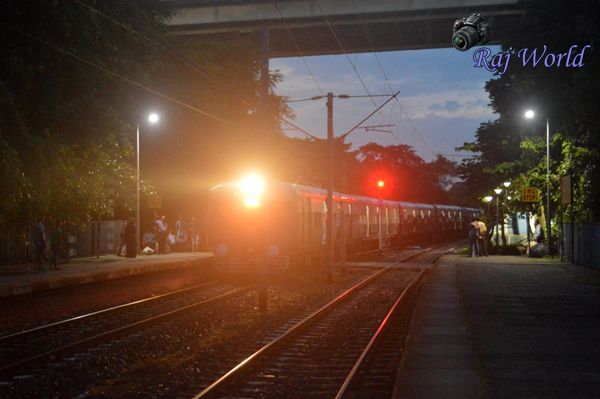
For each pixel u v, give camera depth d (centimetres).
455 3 4819
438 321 1716
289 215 2984
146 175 5050
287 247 2992
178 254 4250
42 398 1037
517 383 1032
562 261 3897
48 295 2402
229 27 5262
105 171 3403
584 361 1209
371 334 1647
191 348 1444
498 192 4938
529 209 4688
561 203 3916
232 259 2956
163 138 5041
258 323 1788
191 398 1009
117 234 4297
